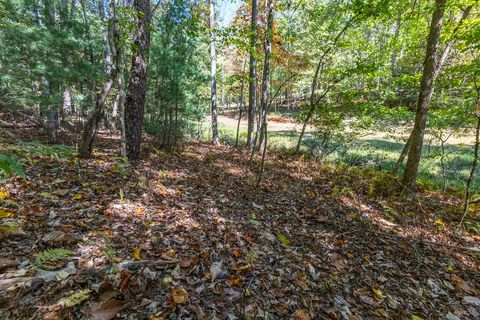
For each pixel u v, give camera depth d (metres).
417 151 6.39
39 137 7.82
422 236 4.51
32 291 1.83
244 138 15.87
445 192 7.27
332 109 9.90
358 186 6.65
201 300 2.20
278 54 12.51
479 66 5.54
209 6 12.86
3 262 1.98
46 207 3.06
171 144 9.29
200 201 4.44
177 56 9.29
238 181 6.13
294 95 31.17
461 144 9.32
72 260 2.25
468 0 5.89
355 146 12.31
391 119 10.05
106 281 2.05
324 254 3.49
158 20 9.14
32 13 8.46
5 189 3.21
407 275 3.38
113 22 5.22
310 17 10.03
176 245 2.92
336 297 2.70
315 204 5.25
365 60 9.05
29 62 7.66
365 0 7.68
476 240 4.68
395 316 2.63
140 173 5.14
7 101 7.26
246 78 10.99
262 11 12.85
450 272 3.61
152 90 9.87
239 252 3.04
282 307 2.38
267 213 4.46
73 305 1.76
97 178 4.36
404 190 6.44
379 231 4.46
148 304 2.01
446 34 6.80
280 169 8.02
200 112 11.78
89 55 10.05
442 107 7.45
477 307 3.00
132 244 2.73
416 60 10.69
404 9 7.13
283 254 3.26
